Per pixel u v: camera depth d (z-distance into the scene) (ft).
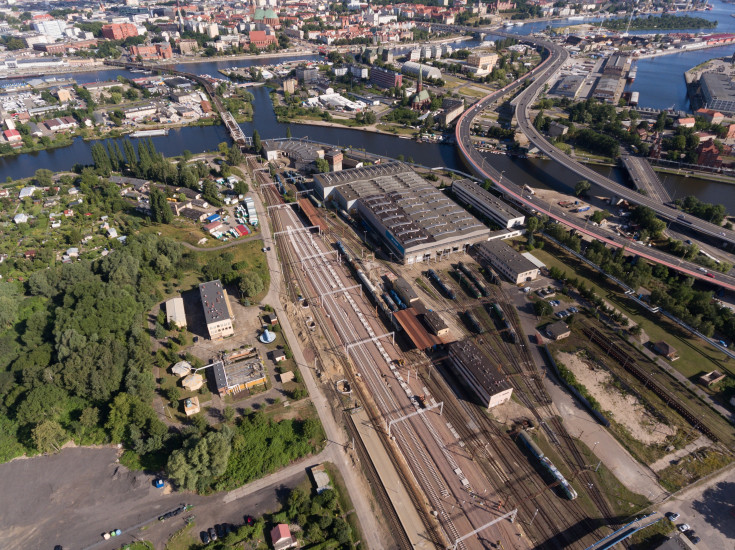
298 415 574.56
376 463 521.65
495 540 454.40
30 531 463.01
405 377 629.92
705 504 483.92
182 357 650.43
